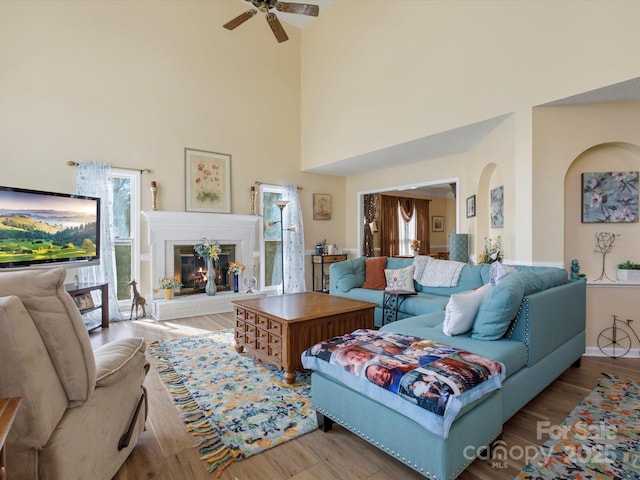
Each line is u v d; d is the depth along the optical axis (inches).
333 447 74.3
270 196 250.2
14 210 128.6
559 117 130.9
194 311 194.4
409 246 396.2
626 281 131.2
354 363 71.7
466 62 152.3
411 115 178.1
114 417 60.4
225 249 225.5
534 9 129.6
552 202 131.6
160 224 194.2
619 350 130.5
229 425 82.4
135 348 69.1
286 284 249.9
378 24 195.9
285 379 105.7
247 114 233.8
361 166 244.8
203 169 214.1
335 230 283.0
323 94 238.4
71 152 172.7
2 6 157.2
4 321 39.4
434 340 89.6
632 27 107.3
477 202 183.2
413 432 60.8
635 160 132.6
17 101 159.9
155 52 197.3
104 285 166.7
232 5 226.4
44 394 43.4
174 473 65.9
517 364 81.6
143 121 193.3
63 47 170.9
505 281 90.7
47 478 44.3
